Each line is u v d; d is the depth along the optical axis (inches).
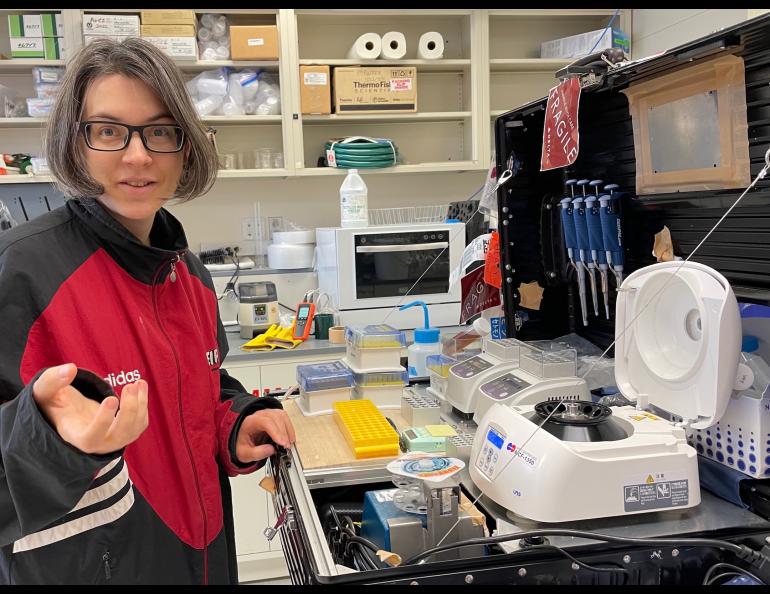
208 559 43.9
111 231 39.2
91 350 38.4
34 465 27.6
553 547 33.1
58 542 36.2
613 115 53.6
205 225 143.1
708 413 38.2
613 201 52.2
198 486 43.2
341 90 130.6
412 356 68.5
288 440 46.5
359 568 36.6
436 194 153.1
